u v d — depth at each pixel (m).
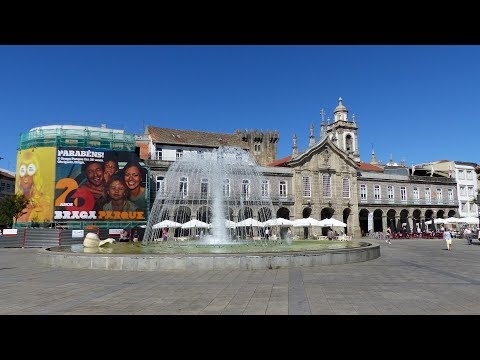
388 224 71.38
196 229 41.59
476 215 78.88
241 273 14.98
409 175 73.44
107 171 49.09
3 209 46.59
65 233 38.91
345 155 65.69
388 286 11.95
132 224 49.34
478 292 10.92
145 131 64.62
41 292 11.27
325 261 17.38
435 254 24.94
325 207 63.19
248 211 43.72
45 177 47.28
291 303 9.55
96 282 13.08
